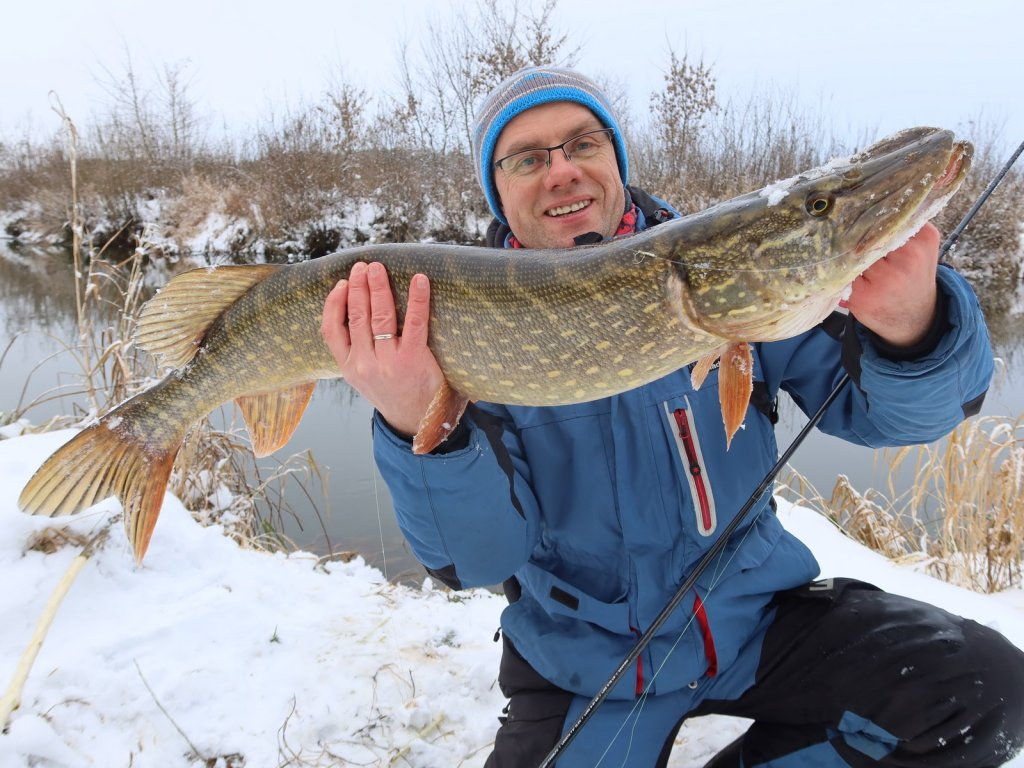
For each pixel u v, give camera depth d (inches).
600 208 37.1
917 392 26.5
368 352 27.8
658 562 30.4
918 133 25.1
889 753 27.1
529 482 31.6
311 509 74.4
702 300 27.2
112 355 68.0
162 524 46.6
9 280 226.1
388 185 265.6
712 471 30.8
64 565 41.1
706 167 263.1
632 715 29.3
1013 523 54.7
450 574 30.9
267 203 269.9
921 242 24.2
